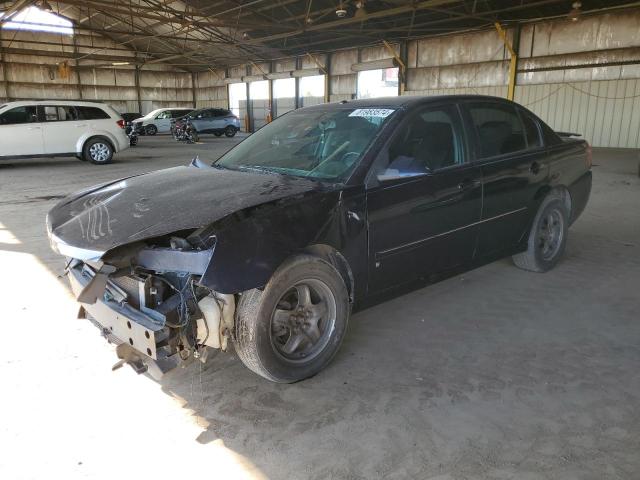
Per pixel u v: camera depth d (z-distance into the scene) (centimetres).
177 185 303
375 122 329
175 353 245
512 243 415
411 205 317
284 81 3247
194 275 245
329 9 2005
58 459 221
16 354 313
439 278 357
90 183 1028
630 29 1736
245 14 2414
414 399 265
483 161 369
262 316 255
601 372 290
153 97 3803
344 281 296
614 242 557
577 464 215
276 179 303
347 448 228
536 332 341
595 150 1711
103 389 276
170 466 218
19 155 1239
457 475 210
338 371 294
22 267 482
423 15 2138
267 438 236
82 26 3325
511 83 2106
